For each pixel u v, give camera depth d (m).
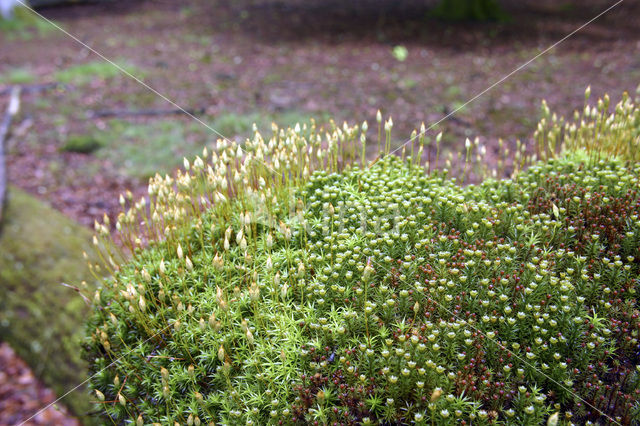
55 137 8.73
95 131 8.82
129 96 10.22
